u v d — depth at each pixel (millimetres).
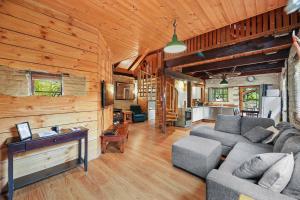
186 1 2117
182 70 6426
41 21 2258
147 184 2146
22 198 1834
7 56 1979
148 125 6641
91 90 2945
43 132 2195
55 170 2299
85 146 2457
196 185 2127
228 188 1165
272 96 5695
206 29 2959
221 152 2818
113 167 2643
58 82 2457
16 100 2049
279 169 1159
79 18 2619
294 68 3166
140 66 8062
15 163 2064
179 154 2553
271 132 2689
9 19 1990
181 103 7508
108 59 4043
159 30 3025
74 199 1832
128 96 8289
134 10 2348
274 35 2871
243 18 2570
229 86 8281
